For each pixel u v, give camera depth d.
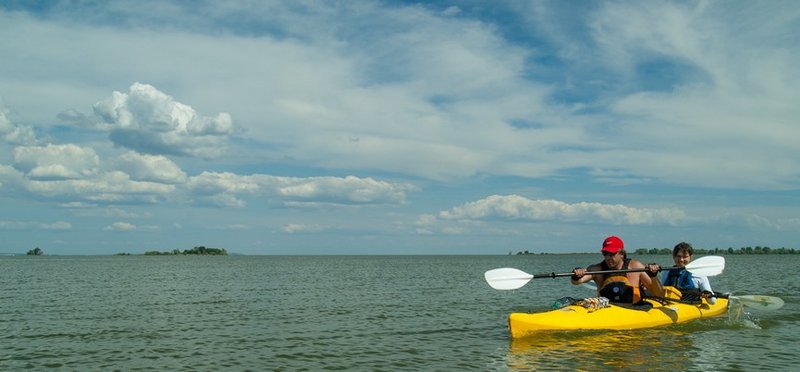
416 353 9.62
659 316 11.21
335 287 25.53
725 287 24.20
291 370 8.62
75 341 11.09
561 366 8.37
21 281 31.25
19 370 8.77
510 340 10.48
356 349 10.06
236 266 66.06
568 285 26.36
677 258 12.84
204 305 17.30
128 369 8.77
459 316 14.27
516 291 22.66
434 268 57.56
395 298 19.53
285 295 20.98
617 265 11.33
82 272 45.53
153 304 17.69
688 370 8.12
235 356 9.61
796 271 42.72
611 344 9.66
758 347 9.55
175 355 9.73
